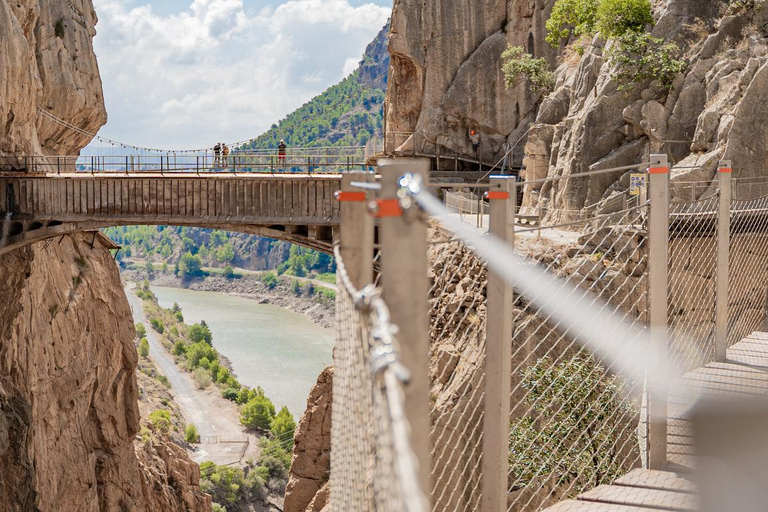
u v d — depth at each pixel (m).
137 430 52.59
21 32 39.75
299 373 151.12
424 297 3.32
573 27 47.72
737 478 4.41
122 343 52.19
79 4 55.25
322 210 32.44
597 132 32.97
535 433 10.14
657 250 7.12
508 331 6.07
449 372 19.61
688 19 32.88
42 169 43.09
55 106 49.78
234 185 33.00
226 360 156.75
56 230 34.09
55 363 43.19
